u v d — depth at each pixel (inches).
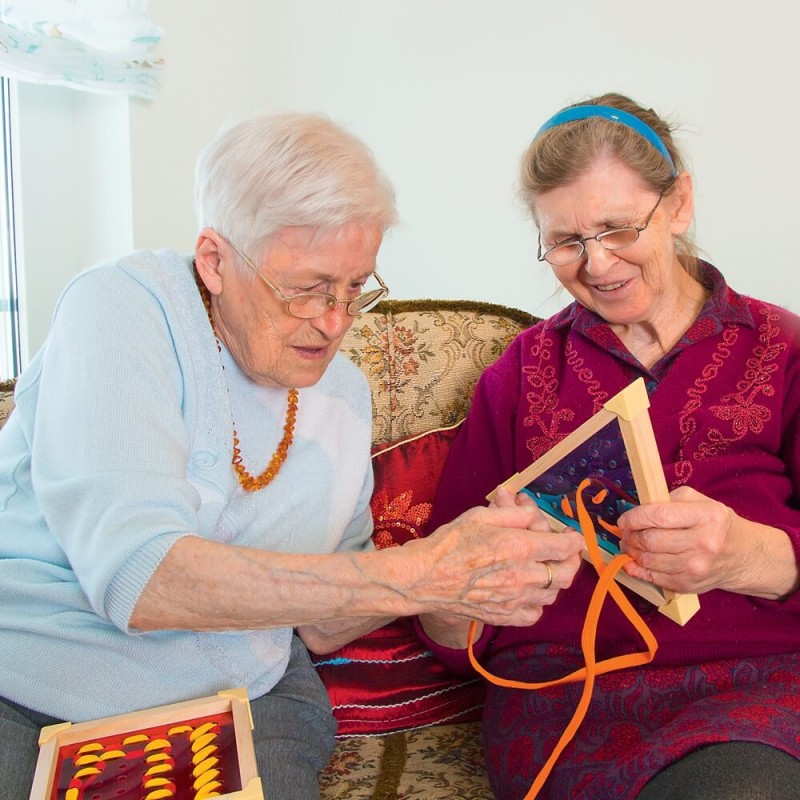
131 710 41.5
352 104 111.6
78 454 37.7
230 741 38.3
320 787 47.8
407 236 117.6
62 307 41.8
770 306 48.9
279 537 46.3
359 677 53.1
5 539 42.4
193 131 97.6
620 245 45.5
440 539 37.9
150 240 94.8
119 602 36.0
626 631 46.5
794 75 101.0
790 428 47.6
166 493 37.2
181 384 42.3
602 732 43.2
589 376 50.4
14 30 79.1
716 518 38.7
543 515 44.1
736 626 45.0
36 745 40.2
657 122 47.9
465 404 62.4
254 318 41.3
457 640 50.8
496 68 110.7
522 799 44.1
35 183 94.9
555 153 45.5
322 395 49.7
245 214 38.8
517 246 113.3
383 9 109.3
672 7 104.3
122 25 85.0
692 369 47.7
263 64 104.2
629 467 40.3
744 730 36.8
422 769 49.8
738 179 106.3
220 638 43.8
